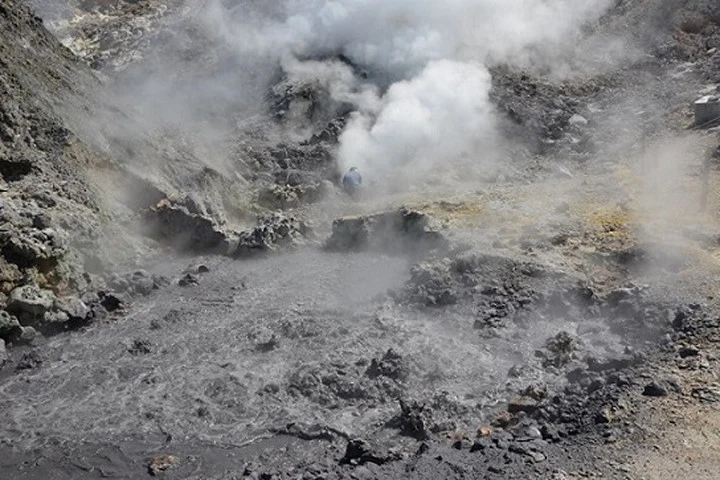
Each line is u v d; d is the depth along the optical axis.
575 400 9.42
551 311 12.24
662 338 10.66
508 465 8.25
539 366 10.66
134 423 10.05
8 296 12.73
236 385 10.75
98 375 11.29
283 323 12.44
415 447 8.99
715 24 23.86
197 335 12.37
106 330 12.78
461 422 9.48
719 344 10.30
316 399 10.36
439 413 9.64
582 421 8.96
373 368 10.75
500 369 10.80
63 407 10.50
